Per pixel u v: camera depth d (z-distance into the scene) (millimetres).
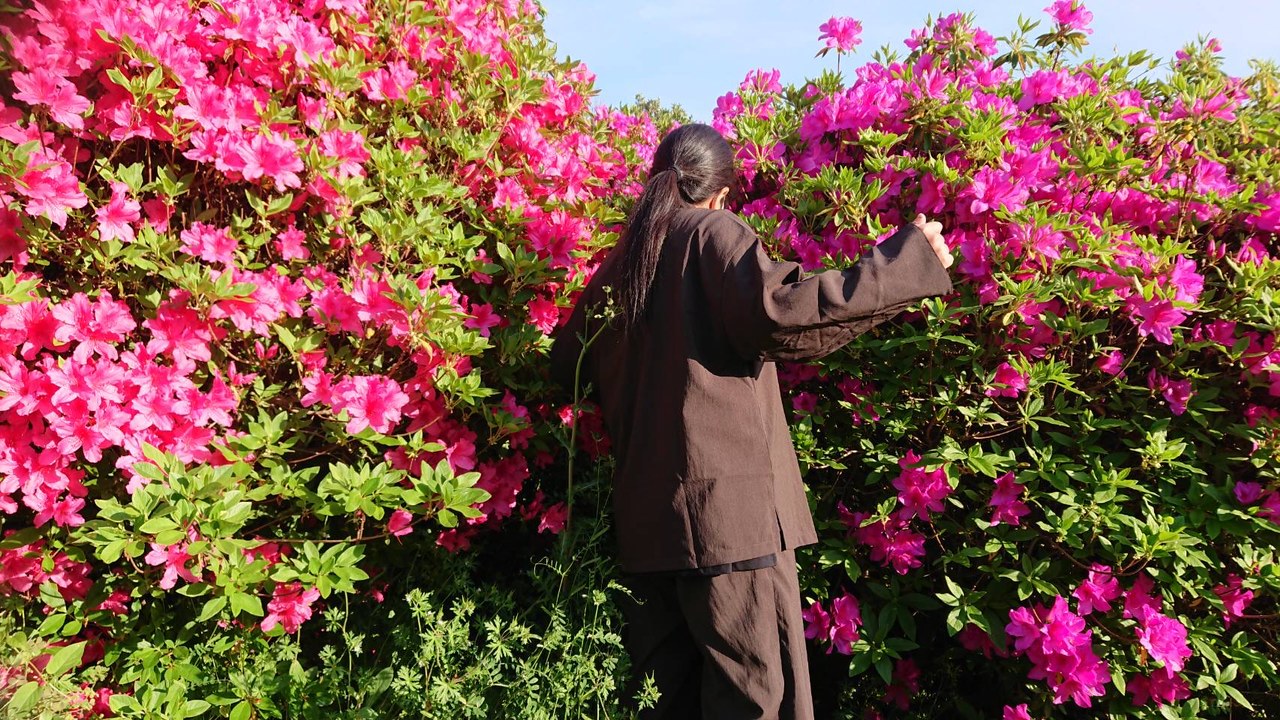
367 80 2086
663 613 1897
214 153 1746
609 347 1940
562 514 2199
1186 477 2104
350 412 1740
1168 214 2219
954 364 2109
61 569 1679
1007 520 2029
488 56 2236
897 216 2309
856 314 1610
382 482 1679
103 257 1650
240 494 1581
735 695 1719
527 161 2330
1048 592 1922
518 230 2191
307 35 1950
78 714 1596
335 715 1726
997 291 2055
